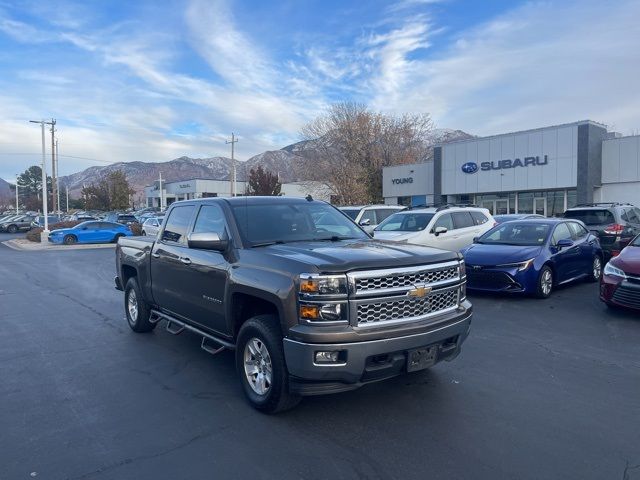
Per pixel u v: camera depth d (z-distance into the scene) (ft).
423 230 41.09
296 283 13.42
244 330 15.25
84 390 17.22
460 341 15.47
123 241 26.30
